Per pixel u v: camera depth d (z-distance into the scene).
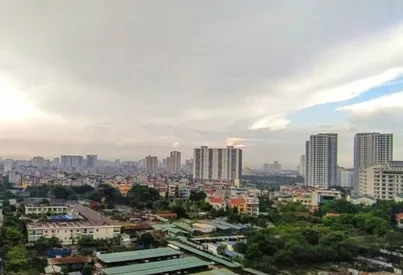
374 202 197.88
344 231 126.31
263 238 101.12
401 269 95.56
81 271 86.31
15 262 83.75
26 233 114.38
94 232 118.00
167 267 85.56
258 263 91.38
